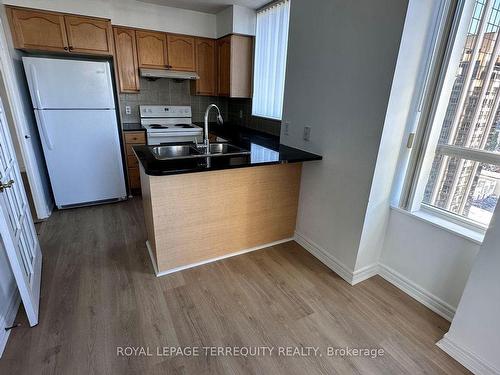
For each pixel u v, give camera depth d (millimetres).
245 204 2297
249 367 1435
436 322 1753
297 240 2656
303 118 2344
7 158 1851
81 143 3096
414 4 1501
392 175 1909
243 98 4020
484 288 1356
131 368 1404
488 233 1313
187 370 1407
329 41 1973
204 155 2141
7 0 2580
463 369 1455
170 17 3484
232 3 3266
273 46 3221
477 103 1604
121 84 3443
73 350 1485
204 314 1763
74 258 2293
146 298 1875
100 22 3002
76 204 3283
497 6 1446
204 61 3865
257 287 2023
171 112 4074
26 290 1540
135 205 3408
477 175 1646
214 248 2279
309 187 2404
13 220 1655
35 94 2752
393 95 1656
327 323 1727
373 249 2100
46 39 2814
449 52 1599
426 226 1820
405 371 1437
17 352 1460
